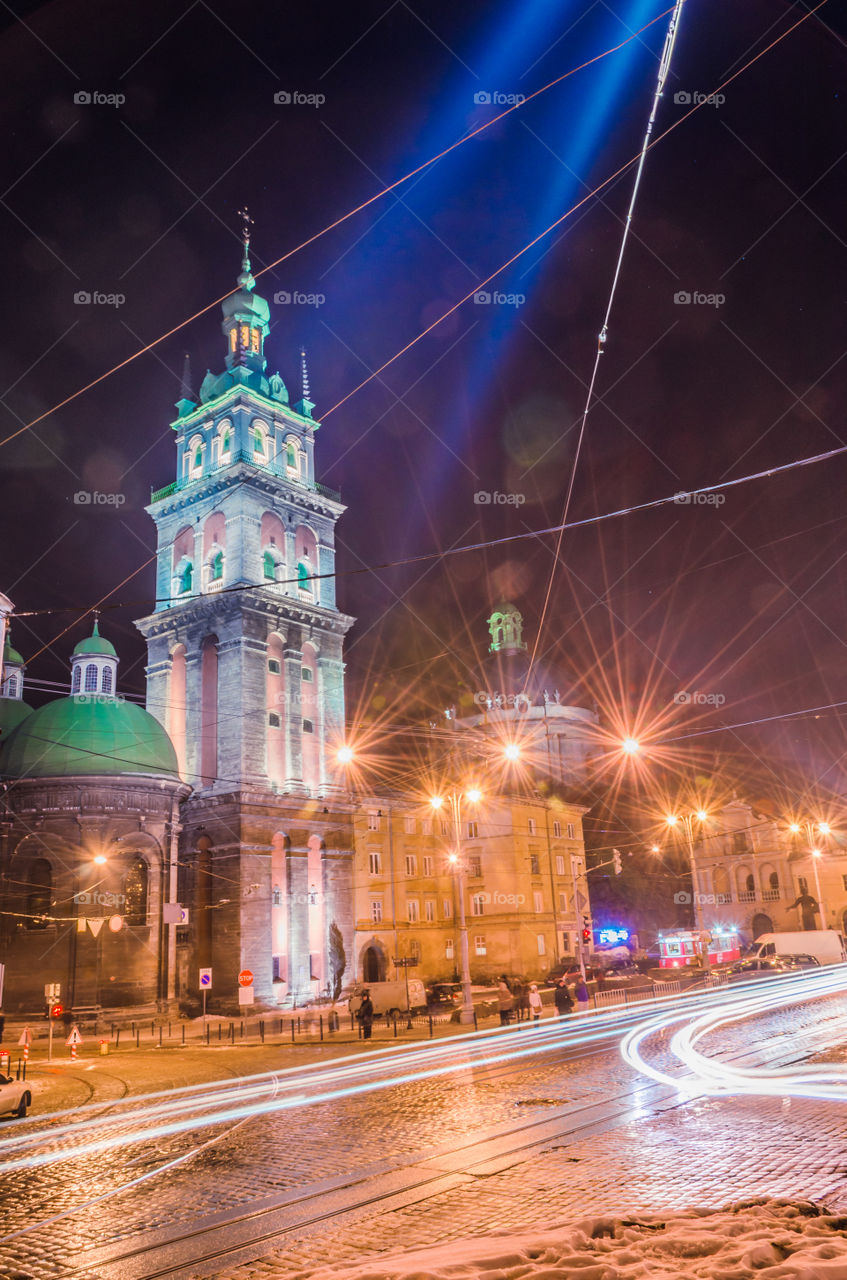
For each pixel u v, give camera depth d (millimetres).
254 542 60406
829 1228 7691
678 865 83125
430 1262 7293
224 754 56406
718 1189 9961
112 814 51281
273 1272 8398
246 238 68625
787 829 77125
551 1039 28375
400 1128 15133
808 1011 30516
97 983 48250
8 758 53031
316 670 63281
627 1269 6750
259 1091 21422
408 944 63594
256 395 63812
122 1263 9141
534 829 69062
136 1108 20109
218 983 52844
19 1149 15883
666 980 54656
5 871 50281
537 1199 10125
